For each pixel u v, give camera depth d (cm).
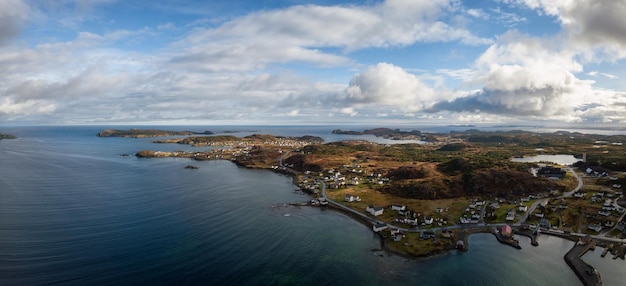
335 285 11212
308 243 14538
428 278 11725
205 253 13412
